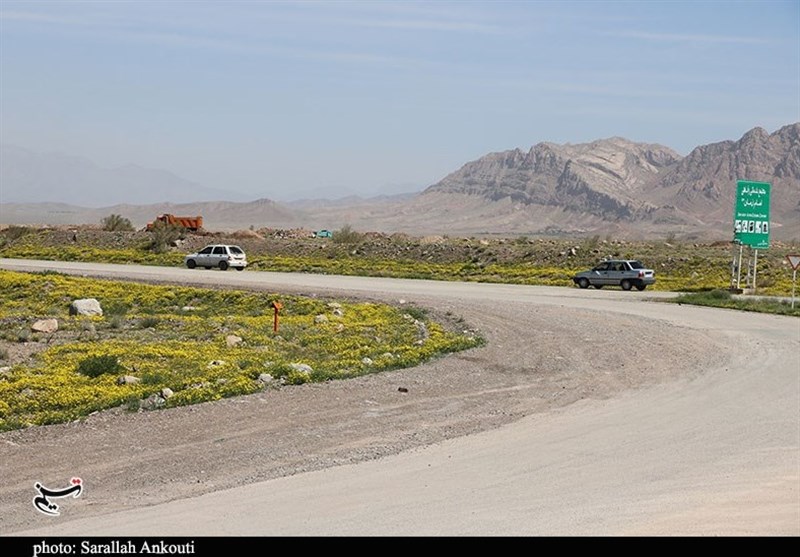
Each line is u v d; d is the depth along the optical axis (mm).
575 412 17297
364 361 22859
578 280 54969
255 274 58688
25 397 17391
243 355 23531
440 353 25156
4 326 30500
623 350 26391
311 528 9703
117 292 42781
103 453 13406
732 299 45125
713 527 9914
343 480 11906
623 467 12789
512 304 40031
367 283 52250
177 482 11836
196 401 17344
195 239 84000
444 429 15531
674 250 81750
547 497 11086
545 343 27688
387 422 16047
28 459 13047
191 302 40750
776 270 65312
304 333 29188
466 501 10844
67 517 10266
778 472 12594
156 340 27109
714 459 13375
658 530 9766
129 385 18797
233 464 12844
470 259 73188
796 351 26844
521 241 86750
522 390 19828
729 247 87875
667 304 42938
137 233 87125
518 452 13727
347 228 86938
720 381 21281
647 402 18453
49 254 75875
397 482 11805
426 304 38906
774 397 19125
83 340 26859
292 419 16078
